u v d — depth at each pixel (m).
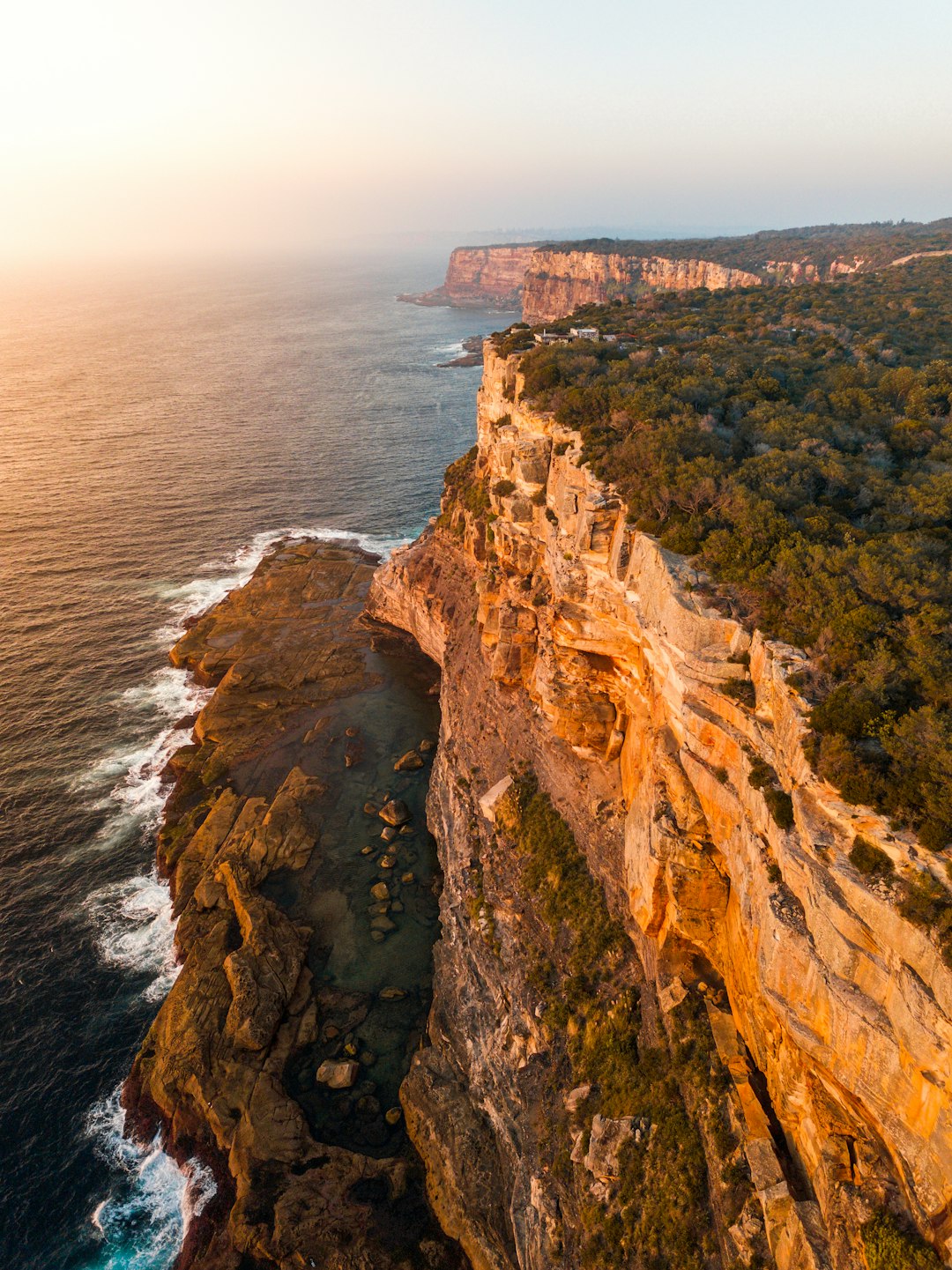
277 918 51.59
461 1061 42.34
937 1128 19.06
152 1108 42.31
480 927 46.00
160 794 66.06
